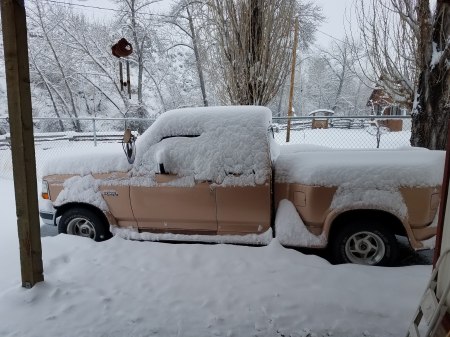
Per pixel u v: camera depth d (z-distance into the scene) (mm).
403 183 3830
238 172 4270
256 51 8859
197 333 2896
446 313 2205
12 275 3867
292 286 3518
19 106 3270
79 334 2889
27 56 3301
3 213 7051
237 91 9070
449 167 2561
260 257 4051
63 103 28594
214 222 4434
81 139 15312
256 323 3004
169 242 4844
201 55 10820
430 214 3801
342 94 45781
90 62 27188
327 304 3217
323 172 4039
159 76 27859
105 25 26094
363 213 4035
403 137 14273
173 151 4457
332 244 4176
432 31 7297
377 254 4047
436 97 7266
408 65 8695
